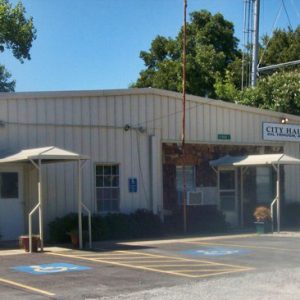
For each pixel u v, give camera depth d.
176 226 21.69
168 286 10.43
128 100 21.22
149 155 21.67
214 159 23.55
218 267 12.70
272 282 10.66
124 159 21.03
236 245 17.22
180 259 14.08
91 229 18.70
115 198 20.81
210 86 43.75
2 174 18.33
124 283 10.78
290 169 26.03
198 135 23.06
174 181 22.23
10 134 18.33
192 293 9.73
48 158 15.77
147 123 21.67
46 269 12.52
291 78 34.12
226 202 23.88
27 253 15.43
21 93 18.59
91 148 20.20
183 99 21.69
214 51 44.34
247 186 24.50
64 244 17.77
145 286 10.47
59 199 19.36
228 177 24.03
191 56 43.91
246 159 22.58
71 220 18.41
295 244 17.45
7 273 12.00
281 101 33.16
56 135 19.36
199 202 22.72
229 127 24.03
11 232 18.36
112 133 20.77
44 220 19.00
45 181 19.08
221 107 23.83
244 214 24.31
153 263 13.39
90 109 20.25
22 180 18.72
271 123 25.45
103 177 20.58
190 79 43.34
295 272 11.81
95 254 15.20
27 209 18.72
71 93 19.69
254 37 35.03
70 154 16.14
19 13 33.31
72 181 19.69
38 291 10.05
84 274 11.83
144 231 20.30
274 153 25.55
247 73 42.56
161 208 21.72
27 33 33.31
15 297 9.55
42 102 19.09
